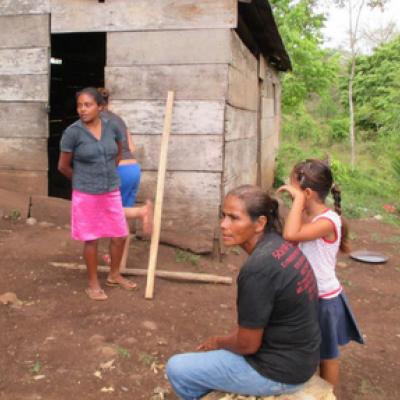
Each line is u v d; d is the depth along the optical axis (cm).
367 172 1661
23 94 659
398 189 1309
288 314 225
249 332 221
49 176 1014
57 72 1120
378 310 529
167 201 618
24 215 652
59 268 516
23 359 359
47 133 661
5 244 563
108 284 483
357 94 2481
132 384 338
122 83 616
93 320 417
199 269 574
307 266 235
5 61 658
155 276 523
